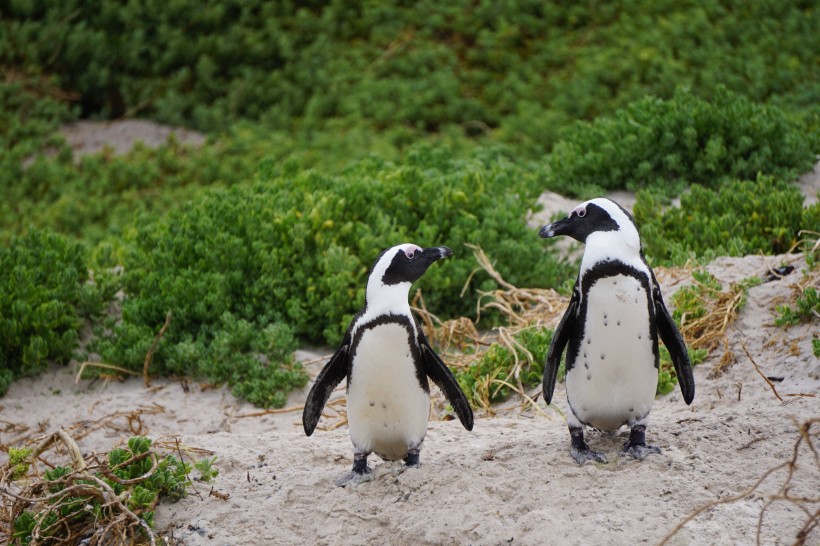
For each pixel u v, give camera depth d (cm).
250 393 1094
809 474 689
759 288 1041
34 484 751
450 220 1320
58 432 832
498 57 2278
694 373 959
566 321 729
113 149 2089
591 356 707
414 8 2428
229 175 1977
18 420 1070
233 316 1171
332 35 2362
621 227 702
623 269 691
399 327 694
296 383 1107
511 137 2044
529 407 983
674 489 675
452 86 2200
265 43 2297
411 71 2278
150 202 1928
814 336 939
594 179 1620
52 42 2291
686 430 771
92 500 756
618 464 720
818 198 1325
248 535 705
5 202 1942
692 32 2219
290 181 1423
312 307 1211
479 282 1252
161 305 1184
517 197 1487
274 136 2086
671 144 1578
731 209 1327
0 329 1145
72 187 1964
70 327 1188
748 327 995
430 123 2172
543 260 1288
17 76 2270
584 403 724
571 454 739
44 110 2202
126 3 2377
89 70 2253
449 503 693
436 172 1487
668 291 1088
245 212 1300
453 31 2378
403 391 708
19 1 2359
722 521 638
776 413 789
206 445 900
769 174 1545
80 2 2364
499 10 2369
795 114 1883
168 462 780
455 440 870
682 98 1644
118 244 1480
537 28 2347
